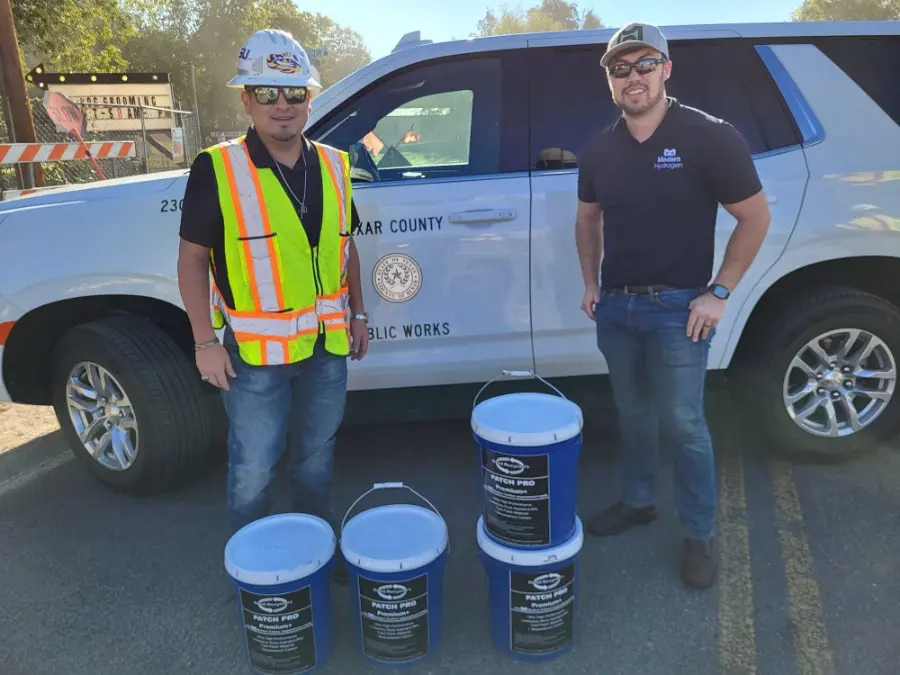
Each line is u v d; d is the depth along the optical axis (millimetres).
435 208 3000
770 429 3217
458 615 2449
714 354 3131
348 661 2234
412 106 3086
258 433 2334
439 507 3162
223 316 2334
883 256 3084
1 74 7559
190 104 40688
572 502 2135
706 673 2127
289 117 2092
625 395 2605
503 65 3090
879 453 3410
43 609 2543
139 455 3131
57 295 3057
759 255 3014
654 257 2326
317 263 2260
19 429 4301
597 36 3105
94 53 24641
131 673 2229
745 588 2502
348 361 3109
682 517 2533
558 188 3012
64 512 3217
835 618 2332
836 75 3070
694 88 3068
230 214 2105
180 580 2693
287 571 2004
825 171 3006
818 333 3074
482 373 3182
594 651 2240
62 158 6801
